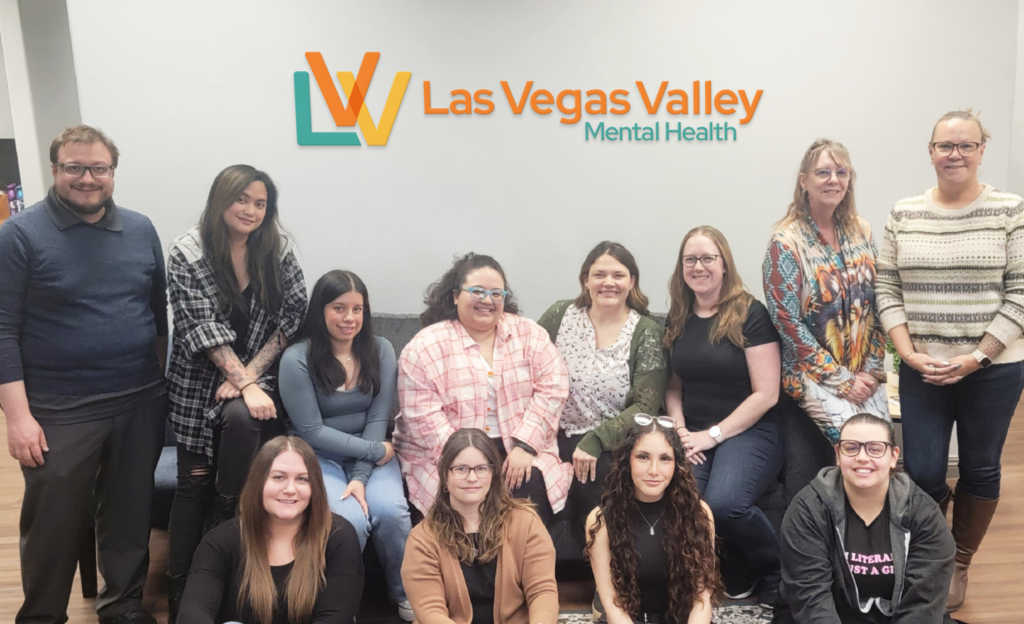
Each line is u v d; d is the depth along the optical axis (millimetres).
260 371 2367
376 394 2477
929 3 3205
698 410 2572
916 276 2307
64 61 3689
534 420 2449
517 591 1925
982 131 2176
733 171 3223
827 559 1876
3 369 2043
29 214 2072
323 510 1870
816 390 2422
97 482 2303
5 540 2977
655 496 2014
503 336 2523
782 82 3189
